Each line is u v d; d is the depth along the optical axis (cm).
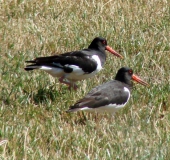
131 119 1350
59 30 1772
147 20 1847
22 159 1155
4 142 1194
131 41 1727
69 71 1465
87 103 1316
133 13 1886
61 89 1501
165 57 1666
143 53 1670
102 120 1359
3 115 1326
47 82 1501
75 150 1218
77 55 1481
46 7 1883
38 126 1288
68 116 1376
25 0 1900
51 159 1163
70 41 1719
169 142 1255
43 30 1764
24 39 1712
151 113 1402
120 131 1290
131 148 1206
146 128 1319
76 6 1909
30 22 1803
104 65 1617
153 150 1206
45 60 1459
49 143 1238
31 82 1486
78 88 1491
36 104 1424
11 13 1853
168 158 1187
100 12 1883
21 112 1363
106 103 1340
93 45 1535
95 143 1252
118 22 1827
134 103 1453
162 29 1802
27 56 1614
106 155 1196
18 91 1438
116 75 1436
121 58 1644
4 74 1493
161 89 1498
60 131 1277
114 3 1928
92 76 1513
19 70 1537
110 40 1733
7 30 1742
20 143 1211
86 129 1305
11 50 1647
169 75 1586
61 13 1866
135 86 1520
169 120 1368
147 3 1947
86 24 1817
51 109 1395
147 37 1755
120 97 1364
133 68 1611
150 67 1638
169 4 1950
